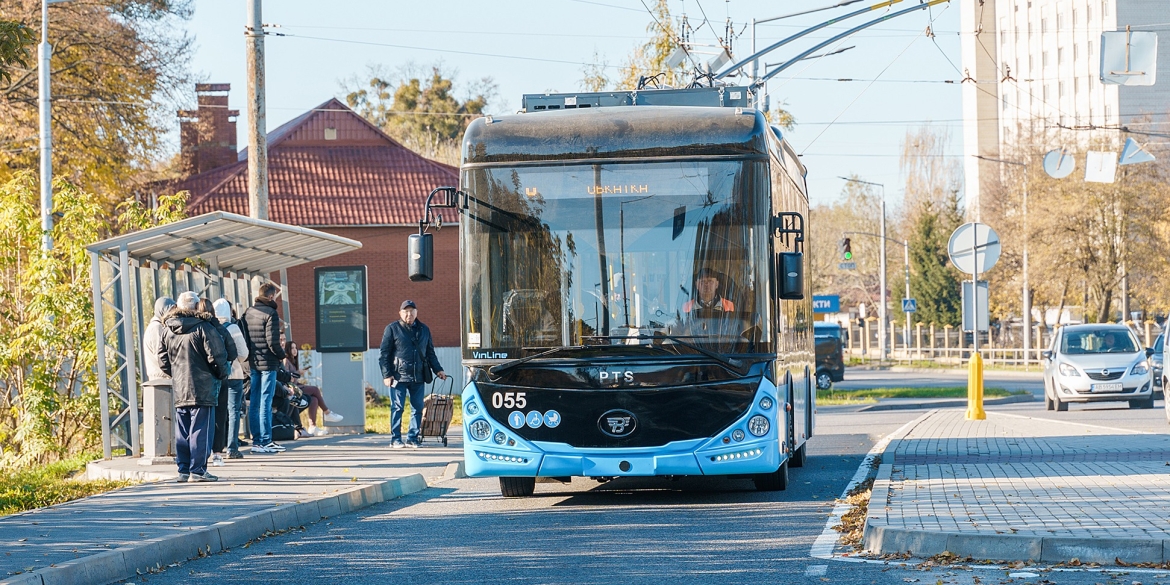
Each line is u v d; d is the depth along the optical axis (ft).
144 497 50.01
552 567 36.37
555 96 55.88
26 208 81.82
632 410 47.67
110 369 77.92
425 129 334.44
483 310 48.70
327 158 166.81
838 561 36.11
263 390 69.87
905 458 63.62
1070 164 120.67
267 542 42.83
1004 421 87.81
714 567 35.70
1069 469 54.75
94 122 148.66
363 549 40.60
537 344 48.16
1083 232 252.01
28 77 146.00
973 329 89.71
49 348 80.23
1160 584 30.83
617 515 47.75
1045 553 34.88
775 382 48.16
